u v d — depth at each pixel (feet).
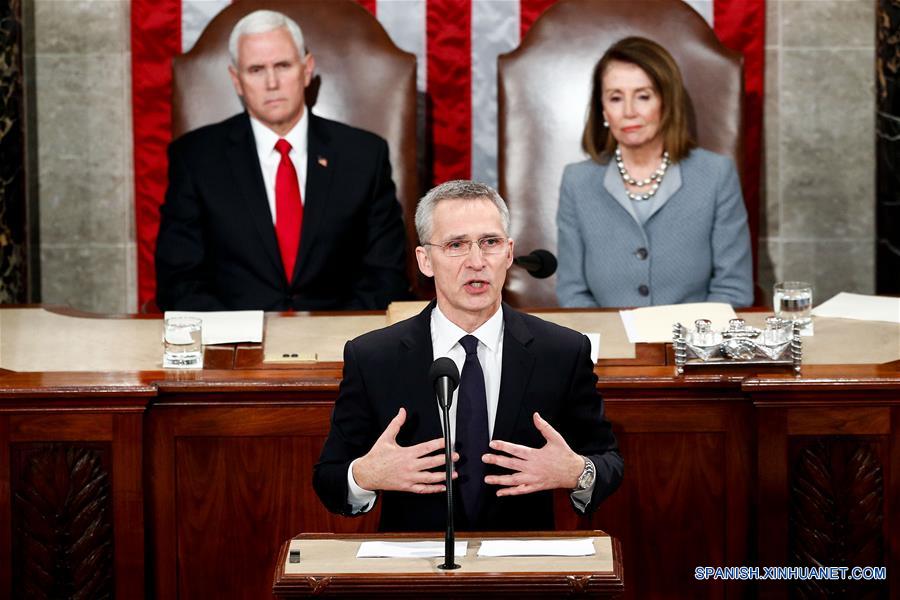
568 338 36.45
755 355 44.50
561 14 70.38
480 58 75.77
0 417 42.73
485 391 35.55
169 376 44.37
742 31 75.15
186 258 65.26
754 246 77.05
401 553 30.78
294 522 44.47
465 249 34.63
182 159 66.39
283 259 66.49
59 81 76.64
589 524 44.55
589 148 65.26
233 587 44.52
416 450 32.73
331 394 43.91
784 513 43.14
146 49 75.10
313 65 68.90
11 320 53.01
